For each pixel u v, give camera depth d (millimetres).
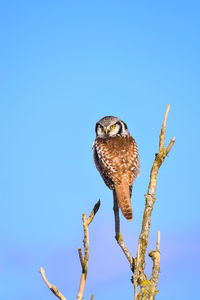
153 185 8375
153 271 7695
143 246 7926
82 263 6418
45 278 6430
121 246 8945
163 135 8617
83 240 6715
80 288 6324
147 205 8203
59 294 6387
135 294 6902
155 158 8547
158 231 7941
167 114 8617
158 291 7590
